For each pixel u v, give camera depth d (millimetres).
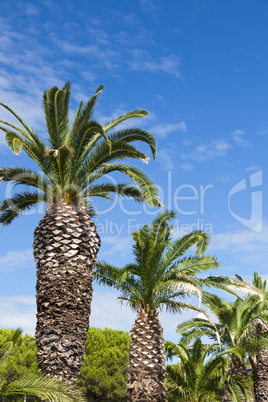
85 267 14367
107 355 29281
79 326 13898
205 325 27031
